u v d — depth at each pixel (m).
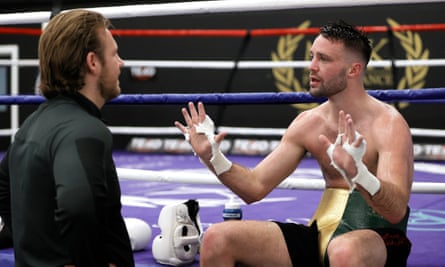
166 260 2.89
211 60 8.48
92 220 1.49
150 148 8.70
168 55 8.62
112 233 1.70
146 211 4.30
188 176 2.98
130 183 5.68
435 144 7.74
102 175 1.55
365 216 2.20
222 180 2.23
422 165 6.93
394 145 2.14
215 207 4.40
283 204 4.55
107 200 1.59
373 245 2.06
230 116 8.54
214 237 2.16
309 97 2.76
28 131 1.72
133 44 8.70
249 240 2.17
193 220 2.96
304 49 8.08
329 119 2.34
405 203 2.02
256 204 4.55
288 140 2.40
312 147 2.36
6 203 1.87
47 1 4.01
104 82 1.75
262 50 8.27
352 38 2.20
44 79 1.74
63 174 1.51
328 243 2.16
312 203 4.59
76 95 1.71
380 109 2.24
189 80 8.58
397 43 7.75
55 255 1.63
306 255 2.22
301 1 2.80
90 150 1.55
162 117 8.77
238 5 2.88
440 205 4.54
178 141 8.65
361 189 1.88
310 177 5.94
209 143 2.12
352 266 1.98
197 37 8.52
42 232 1.64
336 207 2.28
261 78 8.32
